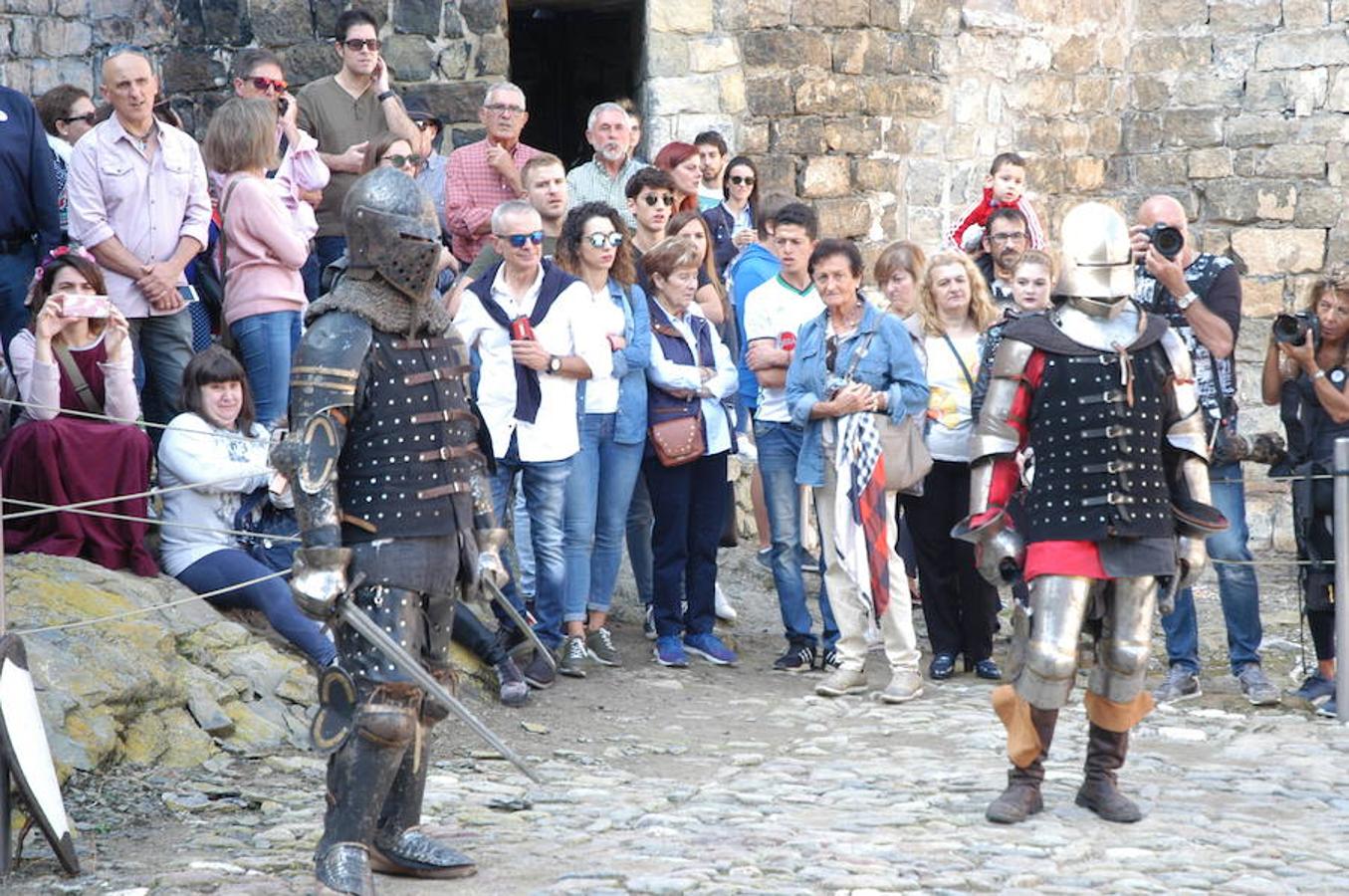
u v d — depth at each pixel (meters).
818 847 5.45
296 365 4.80
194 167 8.39
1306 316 8.59
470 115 12.34
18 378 7.46
